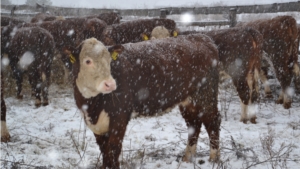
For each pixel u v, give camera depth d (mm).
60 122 6879
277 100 8367
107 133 4184
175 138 5938
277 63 8328
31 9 17688
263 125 6746
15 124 6641
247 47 7066
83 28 10141
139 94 4367
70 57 4031
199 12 12773
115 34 9680
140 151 5180
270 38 8414
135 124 6695
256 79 7414
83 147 5395
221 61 7230
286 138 5918
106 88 3770
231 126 6680
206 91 5090
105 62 3879
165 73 4551
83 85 3953
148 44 4766
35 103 8156
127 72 4184
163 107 4719
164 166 4855
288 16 8156
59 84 10078
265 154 5082
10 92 9117
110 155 4191
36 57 8188
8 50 8383
